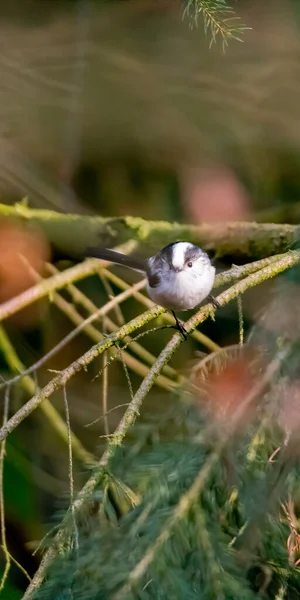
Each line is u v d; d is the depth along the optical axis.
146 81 8.50
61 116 8.48
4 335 8.34
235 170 8.54
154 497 7.99
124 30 8.48
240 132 8.52
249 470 8.00
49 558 7.93
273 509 7.98
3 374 8.42
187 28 8.47
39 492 8.35
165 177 8.56
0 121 8.46
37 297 8.26
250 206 8.52
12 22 8.45
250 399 8.04
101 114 8.51
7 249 8.38
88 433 8.42
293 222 8.48
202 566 7.95
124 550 7.95
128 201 8.56
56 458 8.40
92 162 8.53
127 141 8.52
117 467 8.02
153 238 8.39
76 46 8.46
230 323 8.41
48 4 8.46
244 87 8.51
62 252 8.41
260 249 8.37
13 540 8.32
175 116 8.52
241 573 7.95
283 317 8.09
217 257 8.38
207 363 8.15
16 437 8.40
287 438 7.99
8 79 8.45
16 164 8.47
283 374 8.05
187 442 8.03
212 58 8.50
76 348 8.49
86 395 8.45
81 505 7.95
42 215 8.40
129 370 8.47
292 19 8.48
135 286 8.24
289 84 8.51
